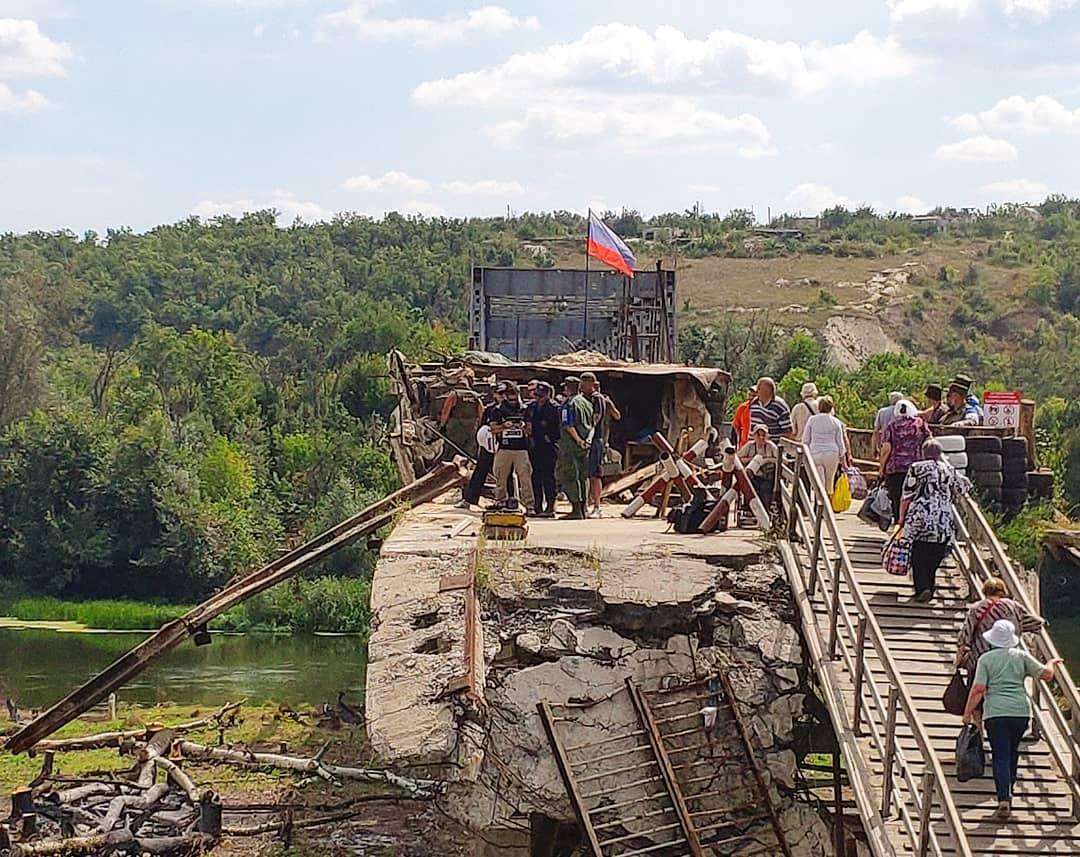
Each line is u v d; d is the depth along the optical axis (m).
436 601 14.17
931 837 10.22
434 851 21.67
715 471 18.78
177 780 24.95
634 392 24.66
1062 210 169.50
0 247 172.12
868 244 144.50
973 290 125.94
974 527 14.66
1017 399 20.97
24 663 45.72
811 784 14.97
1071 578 47.41
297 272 148.62
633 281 33.19
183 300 145.00
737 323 107.88
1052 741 11.52
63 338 131.00
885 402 61.22
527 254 150.88
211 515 67.31
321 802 24.98
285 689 39.62
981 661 11.09
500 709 13.59
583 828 12.99
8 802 24.88
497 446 18.09
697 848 13.02
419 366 24.39
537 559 14.85
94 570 67.12
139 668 17.58
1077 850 10.62
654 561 14.76
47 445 68.12
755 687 13.95
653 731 13.53
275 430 82.88
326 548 18.02
